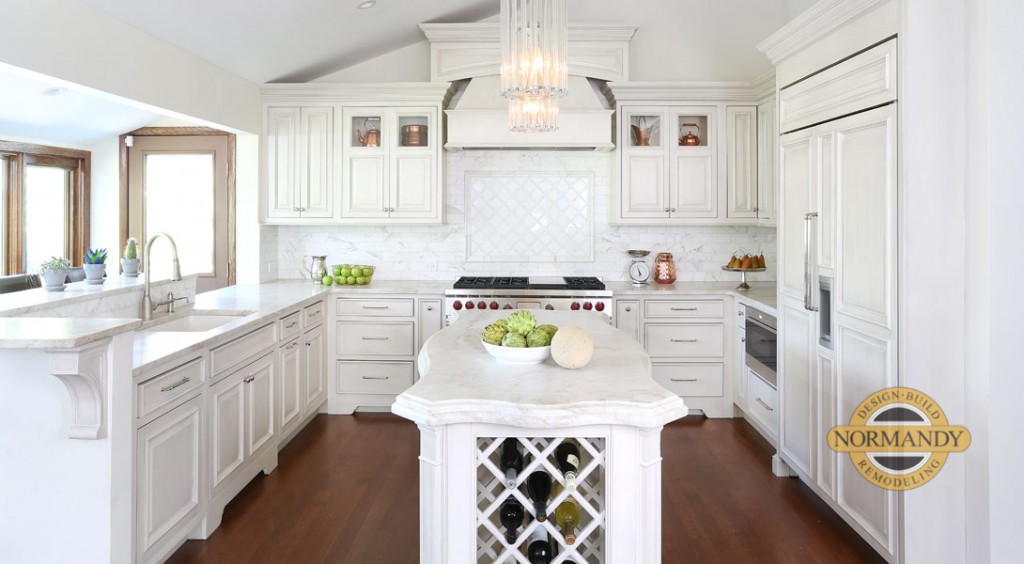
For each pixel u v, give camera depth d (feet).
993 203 7.36
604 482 6.12
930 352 7.70
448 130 15.61
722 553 8.79
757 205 15.92
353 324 15.43
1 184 14.47
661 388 6.26
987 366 7.48
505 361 7.39
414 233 17.43
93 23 9.77
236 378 10.13
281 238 17.43
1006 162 7.35
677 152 15.94
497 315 11.23
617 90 15.76
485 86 15.74
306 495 10.66
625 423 5.76
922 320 7.68
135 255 11.82
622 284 16.67
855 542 9.10
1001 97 7.30
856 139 8.70
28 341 5.83
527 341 7.38
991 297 7.42
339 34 14.51
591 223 17.33
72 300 9.27
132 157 16.03
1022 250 7.39
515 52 8.52
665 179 15.99
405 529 9.46
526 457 7.23
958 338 7.70
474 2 15.46
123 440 6.85
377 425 14.64
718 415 15.48
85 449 6.63
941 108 7.60
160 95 11.55
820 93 9.74
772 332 12.45
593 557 6.81
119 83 10.39
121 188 16.03
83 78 9.56
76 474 6.64
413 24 15.60
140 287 10.96
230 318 11.94
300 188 15.98
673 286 16.35
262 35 13.05
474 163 17.29
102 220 16.20
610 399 5.88
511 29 8.53
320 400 14.94
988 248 7.41
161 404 7.82
